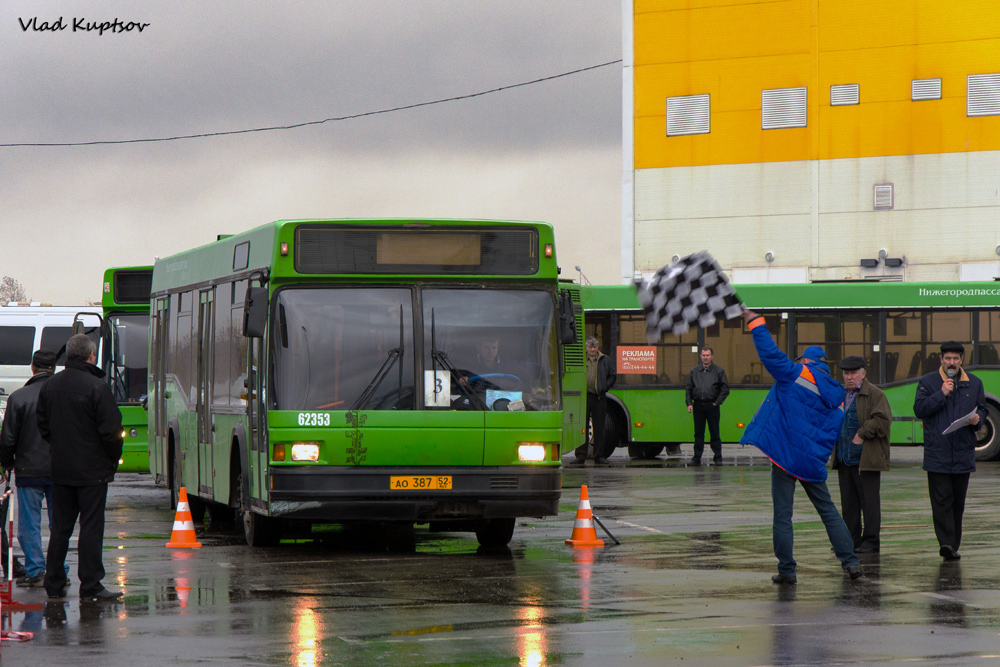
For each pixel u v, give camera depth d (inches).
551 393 635.5
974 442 608.7
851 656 383.6
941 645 400.2
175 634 422.3
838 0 2180.1
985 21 2107.5
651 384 1338.6
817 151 2196.1
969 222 2117.4
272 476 614.2
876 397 628.7
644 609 469.1
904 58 2150.6
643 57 2292.1
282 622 443.5
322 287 629.9
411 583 537.0
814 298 1312.7
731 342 1326.3
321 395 618.2
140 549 665.0
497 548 668.7
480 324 635.5
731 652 390.0
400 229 635.5
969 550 641.6
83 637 418.9
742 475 1140.5
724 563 599.2
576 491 981.8
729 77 2241.6
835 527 546.6
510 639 410.9
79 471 500.7
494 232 642.2
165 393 893.8
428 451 617.0
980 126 2111.2
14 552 677.9
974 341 1288.1
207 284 776.3
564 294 652.1
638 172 2295.8
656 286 546.3
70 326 1647.4
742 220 2235.5
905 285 1298.0
